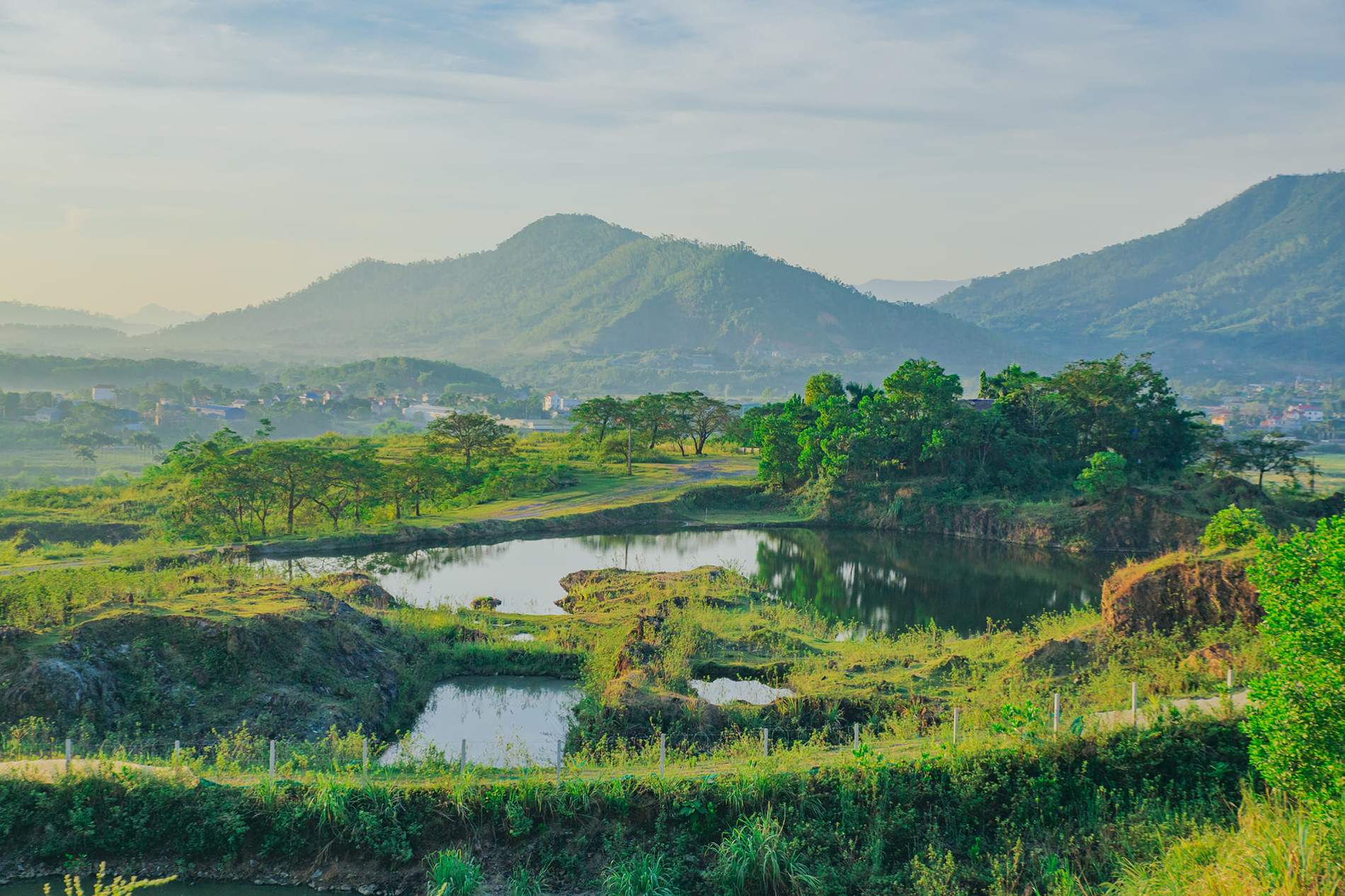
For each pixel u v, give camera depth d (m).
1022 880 19.72
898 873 19.98
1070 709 26.23
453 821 21.78
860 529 94.56
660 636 40.81
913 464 101.31
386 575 65.88
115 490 103.75
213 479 78.75
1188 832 19.86
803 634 45.22
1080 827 20.91
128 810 21.78
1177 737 22.45
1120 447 102.56
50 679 27.33
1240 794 21.45
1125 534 81.69
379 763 26.12
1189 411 106.25
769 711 31.08
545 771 23.73
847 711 31.42
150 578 39.09
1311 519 82.62
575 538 86.75
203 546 70.06
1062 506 87.56
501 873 21.00
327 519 88.19
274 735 28.84
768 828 20.58
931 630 45.34
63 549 64.94
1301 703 17.12
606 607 51.56
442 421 117.88
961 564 75.00
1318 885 15.62
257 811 21.92
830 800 21.75
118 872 21.14
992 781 21.83
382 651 37.59
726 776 22.36
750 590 57.62
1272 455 99.50
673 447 159.00
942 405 99.81
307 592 39.97
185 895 20.78
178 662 30.55
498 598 56.31
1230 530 35.31
